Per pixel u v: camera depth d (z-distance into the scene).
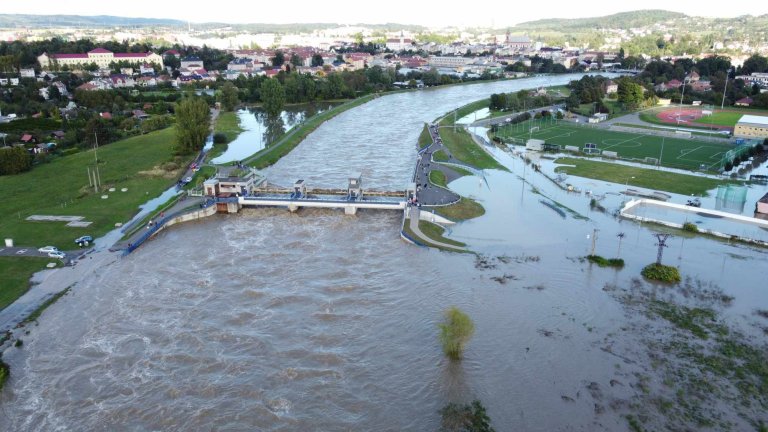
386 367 85.69
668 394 79.56
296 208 153.75
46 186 172.25
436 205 152.75
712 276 115.06
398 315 99.62
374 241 132.00
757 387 80.69
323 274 114.50
